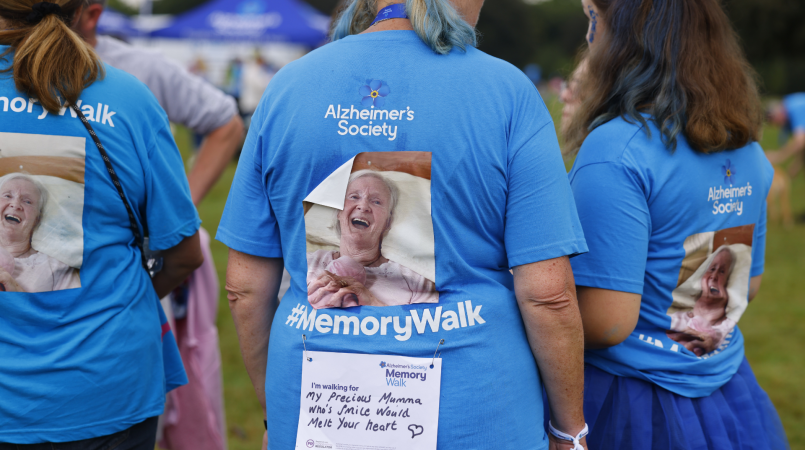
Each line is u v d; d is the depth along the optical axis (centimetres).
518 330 127
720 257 153
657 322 154
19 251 137
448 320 120
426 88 118
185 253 169
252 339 142
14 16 141
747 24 2959
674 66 147
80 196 139
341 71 121
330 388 122
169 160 156
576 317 126
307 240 124
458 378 120
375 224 120
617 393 157
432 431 119
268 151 125
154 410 156
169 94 228
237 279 137
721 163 151
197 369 221
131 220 153
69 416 140
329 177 120
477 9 132
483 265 125
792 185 1012
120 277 148
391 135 118
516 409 124
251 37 1420
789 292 510
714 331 156
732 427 157
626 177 144
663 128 146
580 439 136
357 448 121
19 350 137
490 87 119
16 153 135
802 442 292
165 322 171
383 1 129
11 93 136
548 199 120
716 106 146
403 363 120
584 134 163
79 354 140
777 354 393
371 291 121
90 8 177
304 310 125
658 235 148
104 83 143
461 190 118
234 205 133
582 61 174
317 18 1614
